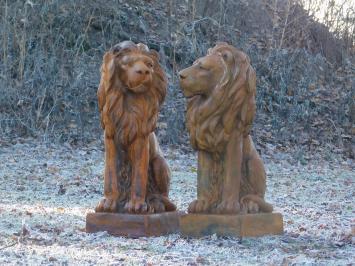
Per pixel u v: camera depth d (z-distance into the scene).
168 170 8.57
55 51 18.62
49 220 9.25
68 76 18.31
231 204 7.95
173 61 18.95
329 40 22.55
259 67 20.34
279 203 11.68
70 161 14.86
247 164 8.12
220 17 20.95
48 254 7.12
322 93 20.66
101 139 16.75
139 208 8.17
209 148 7.96
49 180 12.91
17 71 18.44
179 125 17.58
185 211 9.53
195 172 14.58
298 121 19.22
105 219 8.23
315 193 13.04
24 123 16.73
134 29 20.59
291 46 21.86
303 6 22.56
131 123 8.15
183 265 6.74
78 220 9.30
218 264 6.85
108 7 20.27
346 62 22.33
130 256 7.10
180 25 20.69
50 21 19.11
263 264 6.89
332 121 19.36
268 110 19.45
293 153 17.56
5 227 8.68
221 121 7.90
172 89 18.41
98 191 12.13
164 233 8.27
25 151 15.48
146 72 8.00
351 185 14.29
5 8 18.59
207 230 7.99
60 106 17.56
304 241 8.19
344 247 7.95
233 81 7.86
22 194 11.55
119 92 8.15
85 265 6.68
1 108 17.48
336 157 17.81
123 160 8.33
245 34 21.03
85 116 17.47
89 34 19.88
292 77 20.59
